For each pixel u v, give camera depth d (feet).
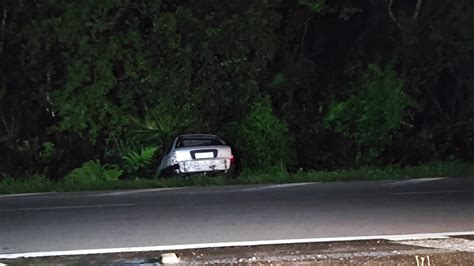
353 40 82.79
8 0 75.92
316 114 78.43
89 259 25.79
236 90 76.48
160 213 39.09
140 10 76.33
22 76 76.69
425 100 80.89
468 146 78.43
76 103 74.28
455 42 78.28
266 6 77.30
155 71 75.56
